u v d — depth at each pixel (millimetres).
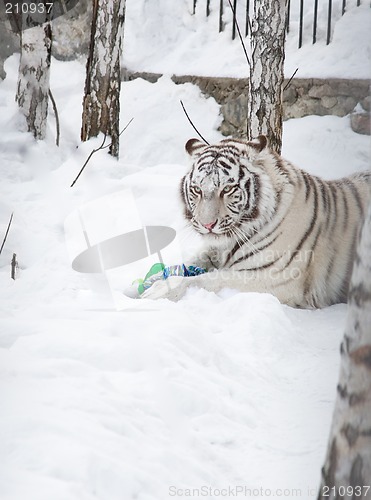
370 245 4441
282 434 7125
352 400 4465
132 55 23125
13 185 15117
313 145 18984
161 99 21688
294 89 20109
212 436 6793
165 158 20281
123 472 5445
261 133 15406
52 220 13547
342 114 19641
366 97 19328
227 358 8344
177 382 7250
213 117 21172
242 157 11531
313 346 9719
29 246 12500
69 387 6531
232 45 22125
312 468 6516
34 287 10711
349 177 12789
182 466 6008
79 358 7227
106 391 6625
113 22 17078
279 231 11422
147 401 6746
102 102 17312
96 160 16625
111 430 6055
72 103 21531
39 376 6707
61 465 5277
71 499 4926
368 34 20297
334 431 4566
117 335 8023
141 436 6160
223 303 10227
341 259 11922
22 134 17422
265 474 6402
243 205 11344
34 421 5750
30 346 7270
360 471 4426
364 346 4430
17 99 17984
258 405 7688
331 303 12008
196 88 21688
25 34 17703
